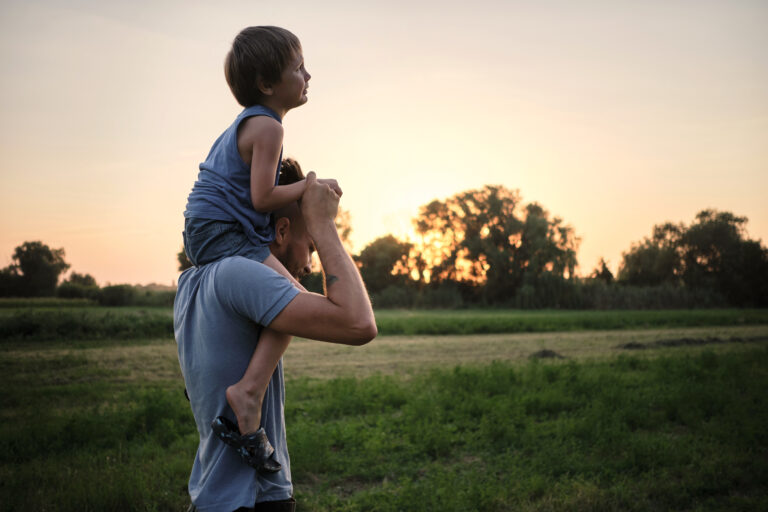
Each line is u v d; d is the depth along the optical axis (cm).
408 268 8612
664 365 1292
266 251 167
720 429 723
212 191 165
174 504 495
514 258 7500
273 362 156
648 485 542
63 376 1231
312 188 161
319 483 578
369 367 1420
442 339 2367
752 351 1598
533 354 1747
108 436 697
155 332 2166
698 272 7744
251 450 150
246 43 171
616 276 9075
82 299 5550
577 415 812
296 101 177
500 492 519
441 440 665
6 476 548
